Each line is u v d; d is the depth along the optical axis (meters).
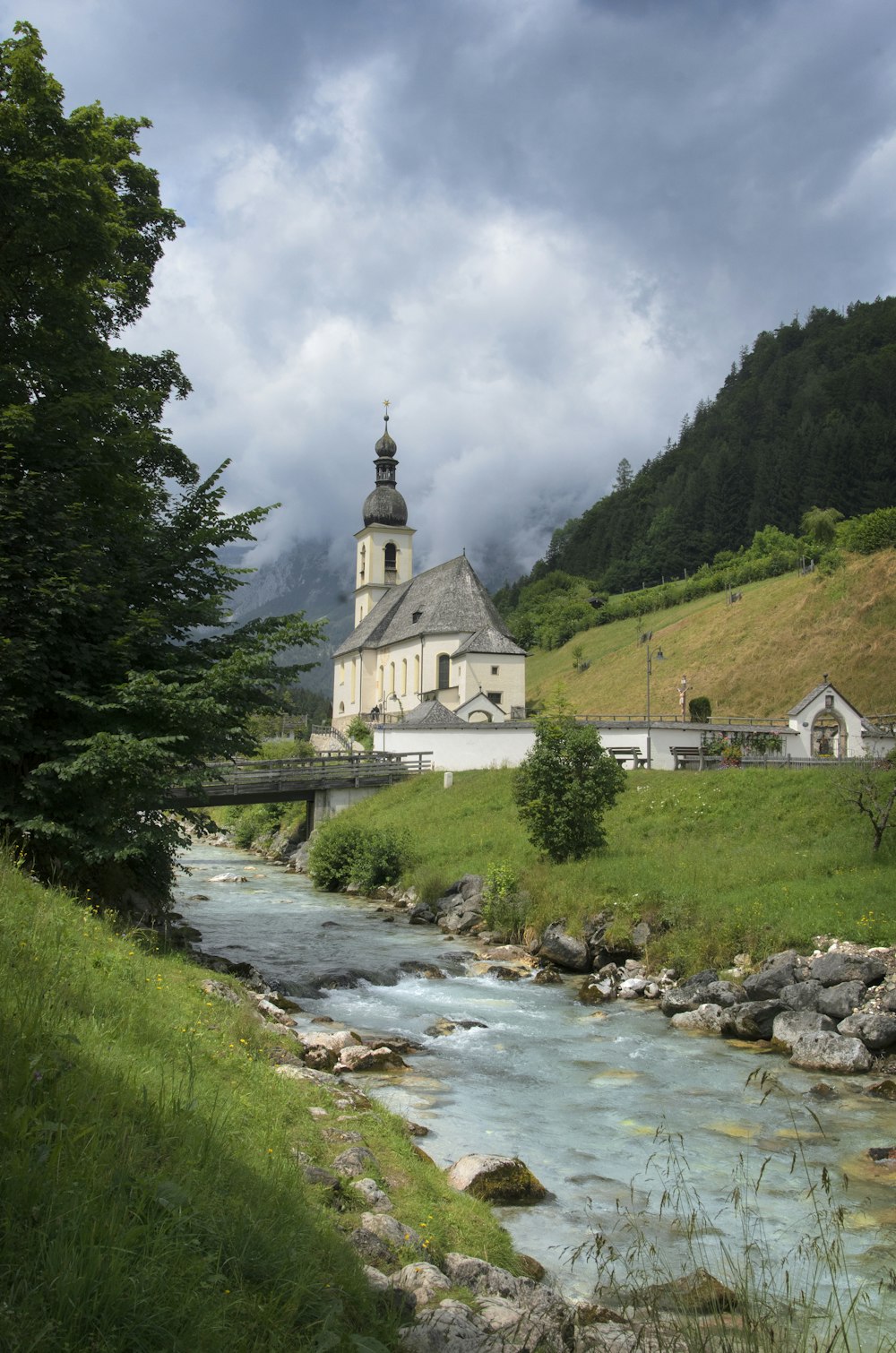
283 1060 11.54
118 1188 5.39
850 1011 16.33
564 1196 9.86
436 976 21.72
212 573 19.28
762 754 47.41
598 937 22.86
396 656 90.88
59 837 15.53
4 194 16.39
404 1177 8.58
